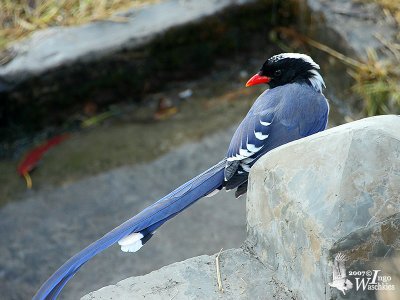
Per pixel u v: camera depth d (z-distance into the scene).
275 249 6.03
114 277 9.38
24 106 11.91
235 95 12.79
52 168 11.38
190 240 9.88
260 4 13.04
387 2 12.52
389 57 11.78
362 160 5.39
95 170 11.24
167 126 12.15
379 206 5.24
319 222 5.29
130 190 10.80
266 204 6.03
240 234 9.91
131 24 12.62
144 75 12.64
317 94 8.12
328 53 12.57
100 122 12.32
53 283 6.20
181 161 11.30
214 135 11.83
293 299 5.79
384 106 11.53
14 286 9.34
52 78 11.89
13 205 10.70
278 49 13.47
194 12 12.73
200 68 13.12
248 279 6.07
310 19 12.86
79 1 13.30
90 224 10.24
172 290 6.01
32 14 13.12
